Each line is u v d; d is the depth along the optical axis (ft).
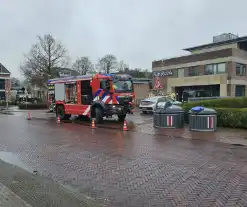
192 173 17.93
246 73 100.89
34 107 109.19
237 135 32.45
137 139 31.22
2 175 17.84
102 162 20.98
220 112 39.11
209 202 13.23
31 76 115.03
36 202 13.39
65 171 18.72
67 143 28.96
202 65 103.65
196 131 35.68
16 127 43.34
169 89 112.98
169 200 13.57
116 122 47.62
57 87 55.06
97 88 45.24
